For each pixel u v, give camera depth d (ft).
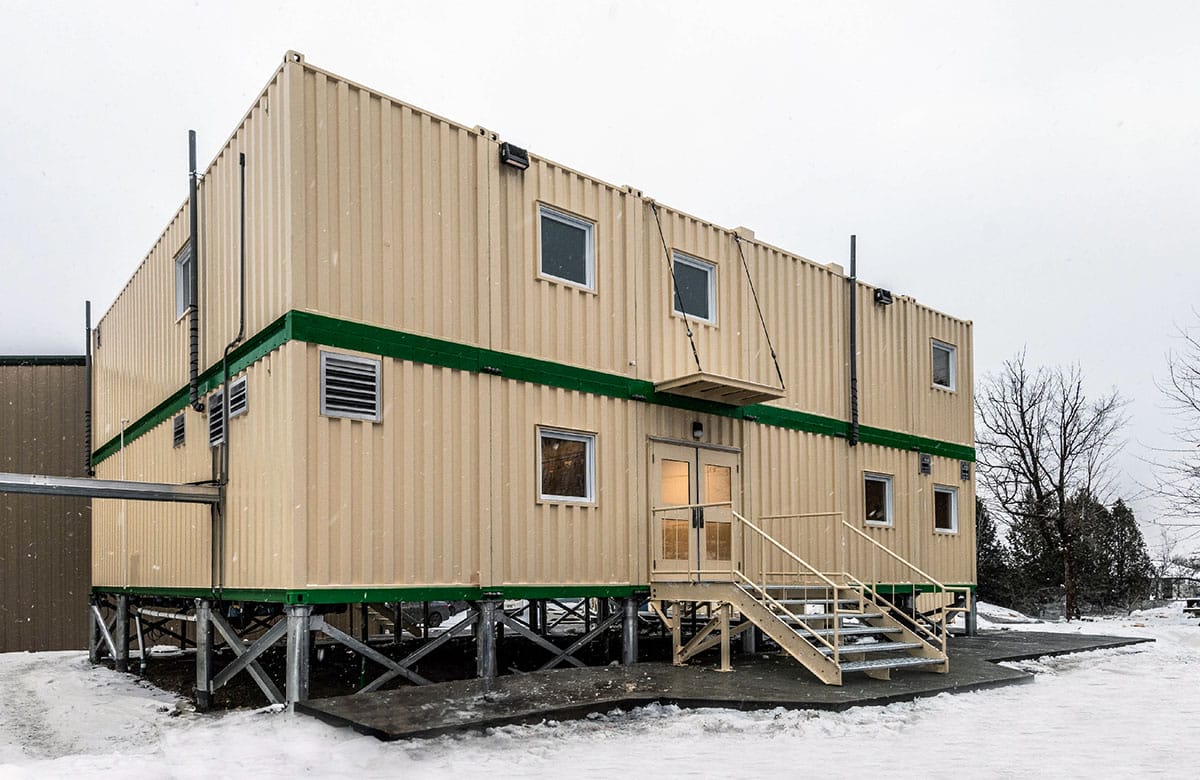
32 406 69.36
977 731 27.53
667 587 40.04
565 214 40.47
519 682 32.91
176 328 44.29
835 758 23.89
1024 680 37.65
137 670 48.88
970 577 62.69
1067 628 69.00
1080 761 23.41
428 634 51.31
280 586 30.99
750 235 48.83
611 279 41.91
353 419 32.40
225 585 35.47
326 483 31.45
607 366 41.14
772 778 21.74
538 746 25.40
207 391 38.91
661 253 44.16
